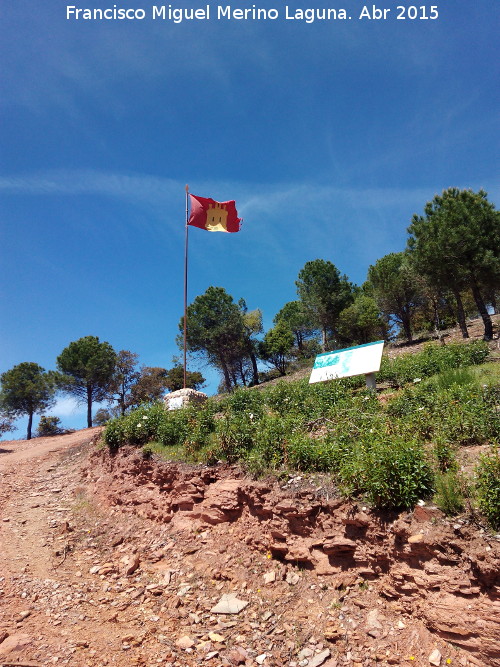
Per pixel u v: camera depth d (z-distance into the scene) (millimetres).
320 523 5418
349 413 7746
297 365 30812
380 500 4926
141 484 8703
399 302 25859
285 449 6547
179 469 7805
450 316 29062
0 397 29516
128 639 4883
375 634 4301
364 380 11250
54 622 5285
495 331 18141
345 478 5375
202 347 31250
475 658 3738
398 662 3998
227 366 33812
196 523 6980
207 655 4504
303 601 5016
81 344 30672
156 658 4543
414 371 10570
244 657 4418
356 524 5051
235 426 7629
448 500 4453
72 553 7438
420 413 6766
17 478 12750
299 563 5496
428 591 4203
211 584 5770
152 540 7250
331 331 32812
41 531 8500
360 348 10094
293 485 5910
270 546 5801
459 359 10781
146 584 6090
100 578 6461
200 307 30688
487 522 4168
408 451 5082
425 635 4070
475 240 16828
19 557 7320
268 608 5074
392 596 4520
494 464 4344
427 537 4336
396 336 32094
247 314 35406
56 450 16859
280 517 5789
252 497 6234
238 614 5094
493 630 3688
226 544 6316
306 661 4242
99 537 7953
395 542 4660
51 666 4461
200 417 9117
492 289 19016
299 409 9102
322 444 6402
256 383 33469
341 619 4602
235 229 14430
